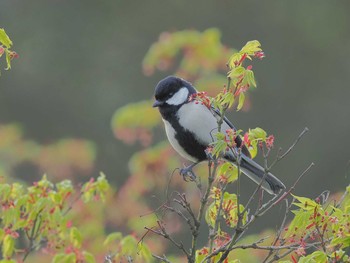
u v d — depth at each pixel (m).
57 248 7.70
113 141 21.05
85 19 23.50
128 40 23.41
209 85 12.34
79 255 7.78
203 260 6.48
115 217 11.77
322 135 22.06
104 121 22.14
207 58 12.49
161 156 12.49
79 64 22.94
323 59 23.06
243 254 9.57
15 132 15.57
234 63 6.61
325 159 21.66
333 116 22.34
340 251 6.03
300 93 22.67
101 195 8.28
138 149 20.42
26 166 18.17
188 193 12.37
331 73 22.98
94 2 23.64
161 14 23.78
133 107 12.58
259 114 22.09
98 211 10.63
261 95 22.44
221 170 7.07
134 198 12.16
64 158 15.44
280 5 23.47
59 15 23.47
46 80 22.66
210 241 6.63
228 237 6.80
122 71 22.80
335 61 23.06
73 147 15.44
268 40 23.38
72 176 15.64
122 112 12.56
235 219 6.87
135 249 8.25
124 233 11.74
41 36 23.14
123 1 23.75
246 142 6.57
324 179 21.33
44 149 15.48
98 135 21.83
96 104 22.34
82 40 23.22
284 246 6.27
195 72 12.66
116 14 23.66
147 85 22.38
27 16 23.44
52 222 7.57
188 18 23.80
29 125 22.42
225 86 6.77
